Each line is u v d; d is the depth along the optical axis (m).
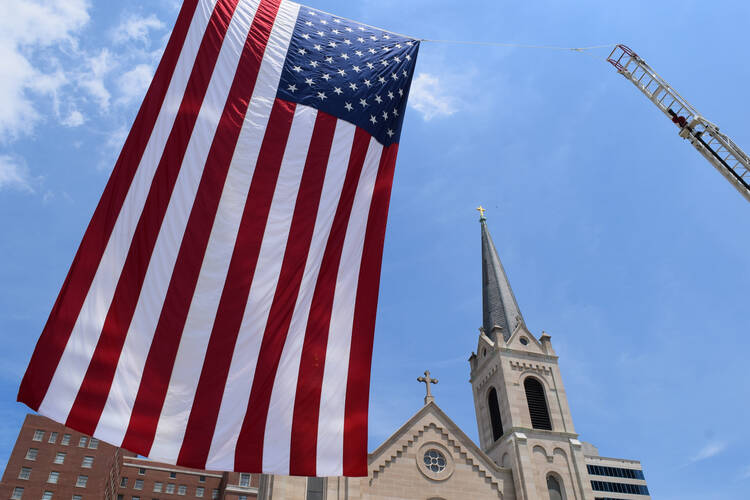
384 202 17.81
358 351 15.84
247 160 16.67
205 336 14.51
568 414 47.78
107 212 14.76
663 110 26.39
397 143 18.95
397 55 20.27
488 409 50.72
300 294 15.81
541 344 52.75
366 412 15.20
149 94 16.27
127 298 14.15
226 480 104.00
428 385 46.22
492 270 62.09
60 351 13.10
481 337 55.09
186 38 17.31
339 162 17.66
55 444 95.75
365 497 38.50
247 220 16.03
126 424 13.01
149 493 111.00
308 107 18.03
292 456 14.02
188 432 13.48
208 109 16.77
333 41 19.56
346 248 16.80
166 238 15.04
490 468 42.97
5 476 90.31
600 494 125.06
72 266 14.01
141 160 15.52
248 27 18.47
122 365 13.51
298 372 15.02
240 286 15.28
